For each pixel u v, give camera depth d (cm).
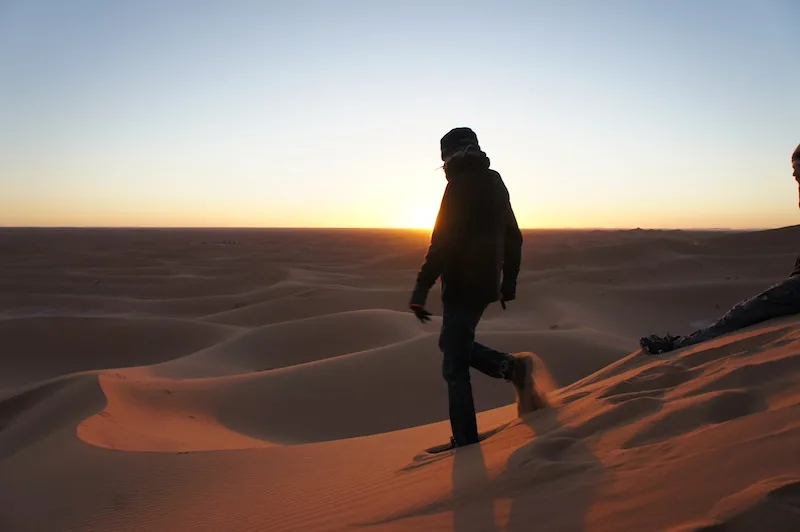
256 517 429
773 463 203
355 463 539
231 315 3866
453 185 404
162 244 15975
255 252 12262
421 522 269
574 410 368
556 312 3250
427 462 402
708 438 243
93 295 5438
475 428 413
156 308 4553
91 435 941
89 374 1505
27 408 1381
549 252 5634
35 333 3031
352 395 1562
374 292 4278
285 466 623
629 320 3152
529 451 302
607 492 230
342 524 312
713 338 453
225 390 1573
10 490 765
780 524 171
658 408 310
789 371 303
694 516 189
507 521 237
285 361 2545
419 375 1619
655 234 16012
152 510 585
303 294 4356
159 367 2092
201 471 682
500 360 425
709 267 4309
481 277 405
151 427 1145
